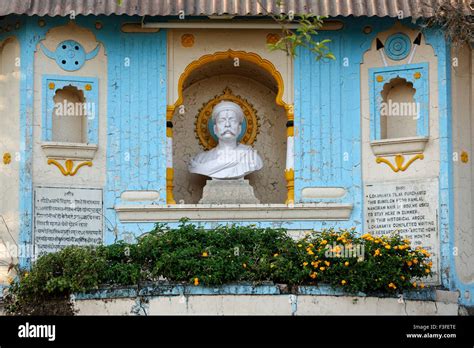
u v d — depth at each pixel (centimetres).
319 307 2161
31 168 2372
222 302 2153
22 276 2266
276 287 2162
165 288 2153
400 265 2195
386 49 2425
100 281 2156
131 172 2411
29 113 2381
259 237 2236
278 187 2544
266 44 2453
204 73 2528
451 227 2352
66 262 2167
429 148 2381
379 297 2177
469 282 2359
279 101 2444
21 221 2353
